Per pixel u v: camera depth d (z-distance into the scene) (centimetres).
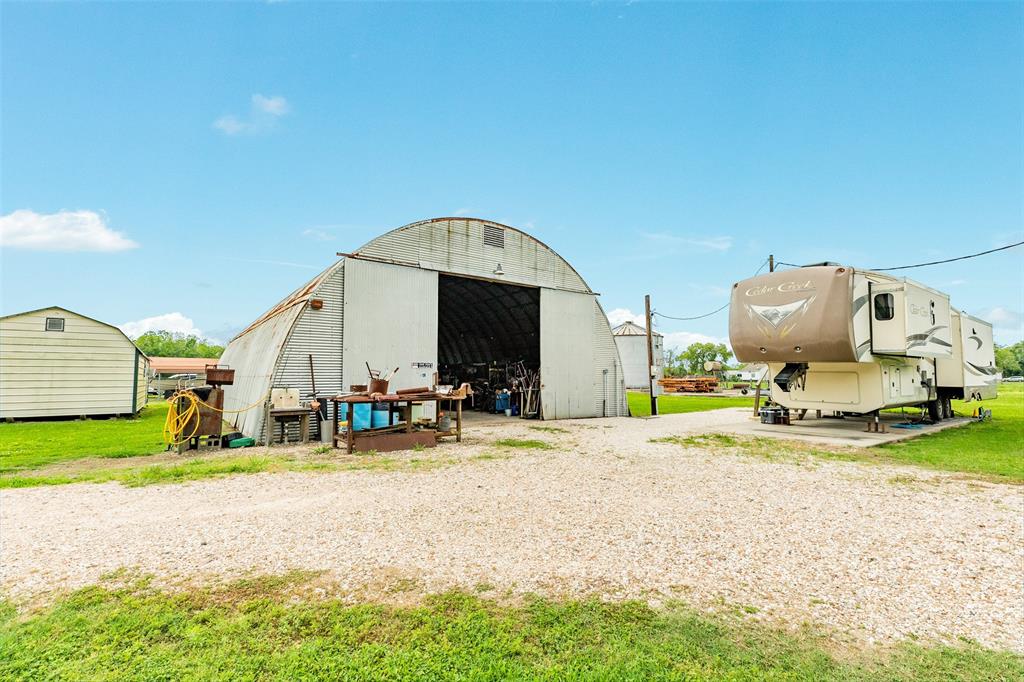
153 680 245
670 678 248
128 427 1410
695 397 3186
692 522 504
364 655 267
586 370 1744
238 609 319
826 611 324
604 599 337
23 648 273
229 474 730
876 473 749
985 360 1573
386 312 1280
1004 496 613
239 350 1980
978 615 320
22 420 1552
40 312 1598
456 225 1452
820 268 1069
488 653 270
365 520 506
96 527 483
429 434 1006
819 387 1243
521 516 521
